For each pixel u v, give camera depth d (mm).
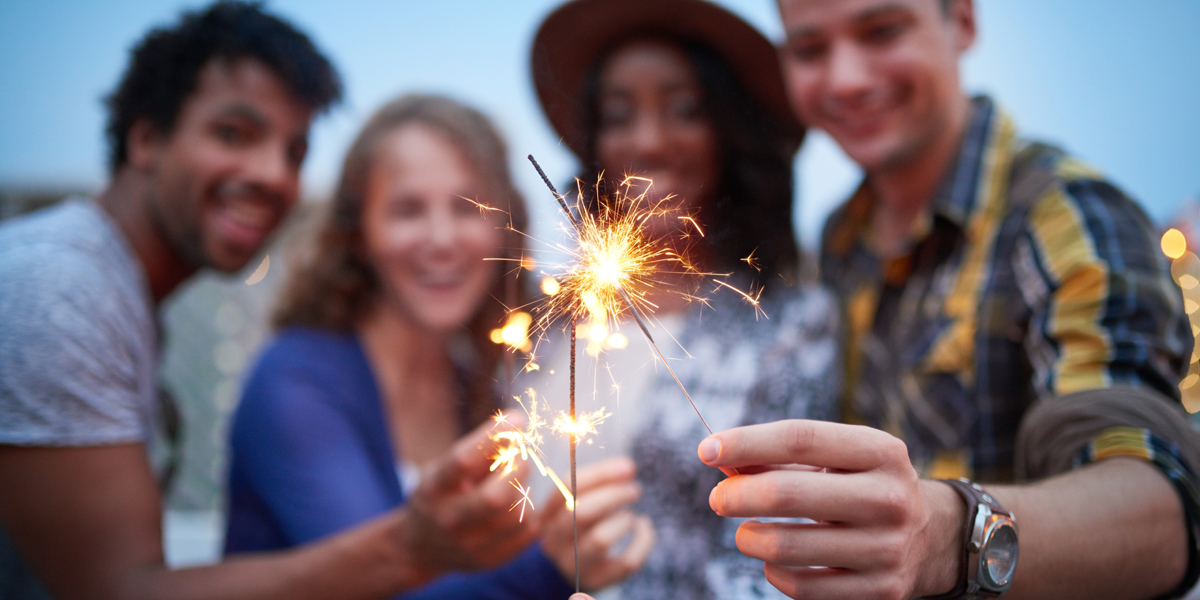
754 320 757
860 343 815
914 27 740
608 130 839
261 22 743
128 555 619
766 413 733
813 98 801
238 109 736
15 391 599
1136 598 521
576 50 876
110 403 636
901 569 426
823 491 419
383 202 821
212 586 605
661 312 764
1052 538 492
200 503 1248
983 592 465
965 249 734
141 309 708
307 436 738
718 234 682
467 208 807
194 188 736
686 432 737
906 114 758
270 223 784
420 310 821
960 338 722
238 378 1257
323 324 812
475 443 565
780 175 827
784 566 446
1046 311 660
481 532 586
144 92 726
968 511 469
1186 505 521
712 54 840
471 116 836
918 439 741
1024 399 696
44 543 608
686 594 701
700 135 816
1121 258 628
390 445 794
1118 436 546
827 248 911
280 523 725
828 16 758
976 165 744
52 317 617
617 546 716
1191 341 635
